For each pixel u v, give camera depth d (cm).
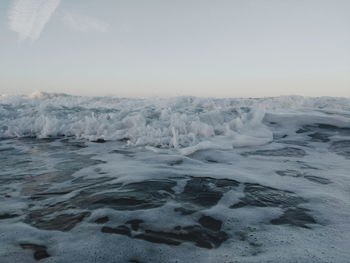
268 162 464
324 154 518
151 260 200
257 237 229
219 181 366
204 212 276
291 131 677
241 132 657
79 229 244
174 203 296
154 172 404
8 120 834
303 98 1317
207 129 625
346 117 765
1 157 518
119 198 309
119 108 984
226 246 216
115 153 534
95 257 204
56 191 336
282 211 278
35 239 228
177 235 234
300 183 360
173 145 575
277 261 194
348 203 296
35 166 454
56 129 730
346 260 194
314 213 272
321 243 218
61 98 1605
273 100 1270
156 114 781
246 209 282
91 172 412
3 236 233
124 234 235
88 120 754
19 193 332
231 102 1191
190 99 1223
